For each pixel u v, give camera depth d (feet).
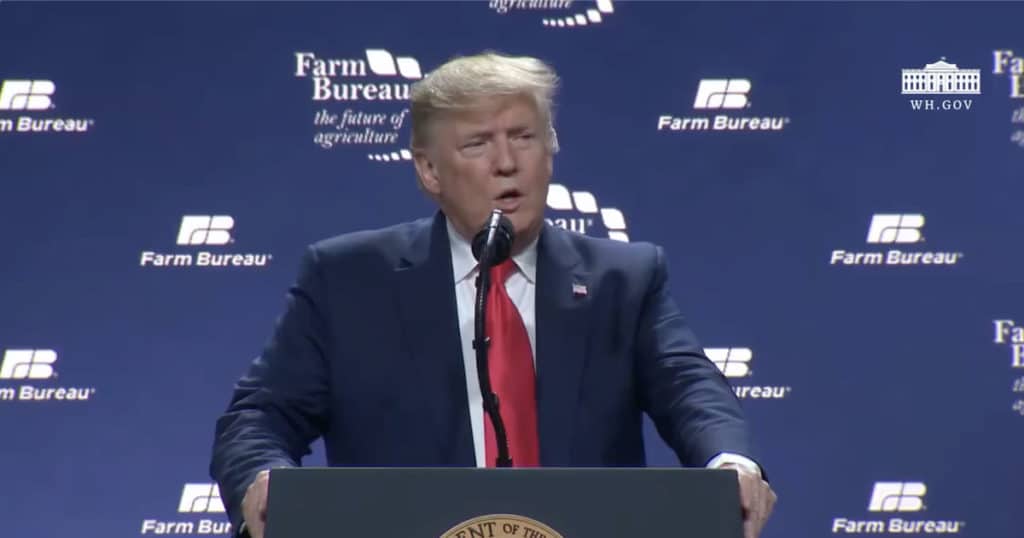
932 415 52.95
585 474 20.86
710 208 53.93
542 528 20.62
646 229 53.83
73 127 54.24
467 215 28.76
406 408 28.50
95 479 52.85
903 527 52.65
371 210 54.13
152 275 53.78
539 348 28.71
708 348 53.31
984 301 53.36
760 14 54.70
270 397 29.07
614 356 29.09
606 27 54.75
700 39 54.65
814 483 52.75
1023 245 53.57
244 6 54.75
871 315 53.36
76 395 53.21
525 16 54.75
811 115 54.24
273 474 20.84
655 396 28.76
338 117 54.49
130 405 53.26
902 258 53.62
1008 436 52.85
